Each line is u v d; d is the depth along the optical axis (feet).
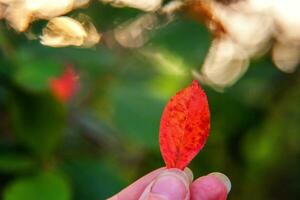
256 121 2.56
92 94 2.37
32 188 1.82
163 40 1.98
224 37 2.03
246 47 2.29
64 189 1.82
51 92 1.92
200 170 2.51
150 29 2.02
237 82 2.42
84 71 2.20
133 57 2.15
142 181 1.32
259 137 2.66
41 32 1.85
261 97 2.57
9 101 1.92
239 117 2.51
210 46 1.96
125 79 2.13
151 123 1.96
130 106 1.99
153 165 2.40
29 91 1.89
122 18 1.98
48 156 1.92
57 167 1.92
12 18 1.84
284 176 2.92
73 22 1.86
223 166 2.58
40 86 1.85
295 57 2.48
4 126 2.03
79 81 2.20
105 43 2.05
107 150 2.31
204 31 1.96
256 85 2.50
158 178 1.16
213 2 1.92
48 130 1.92
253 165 2.76
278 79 2.56
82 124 2.28
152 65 2.24
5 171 1.88
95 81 2.29
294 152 2.86
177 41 1.96
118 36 2.06
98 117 2.38
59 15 1.84
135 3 1.96
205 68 2.20
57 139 1.93
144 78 2.18
